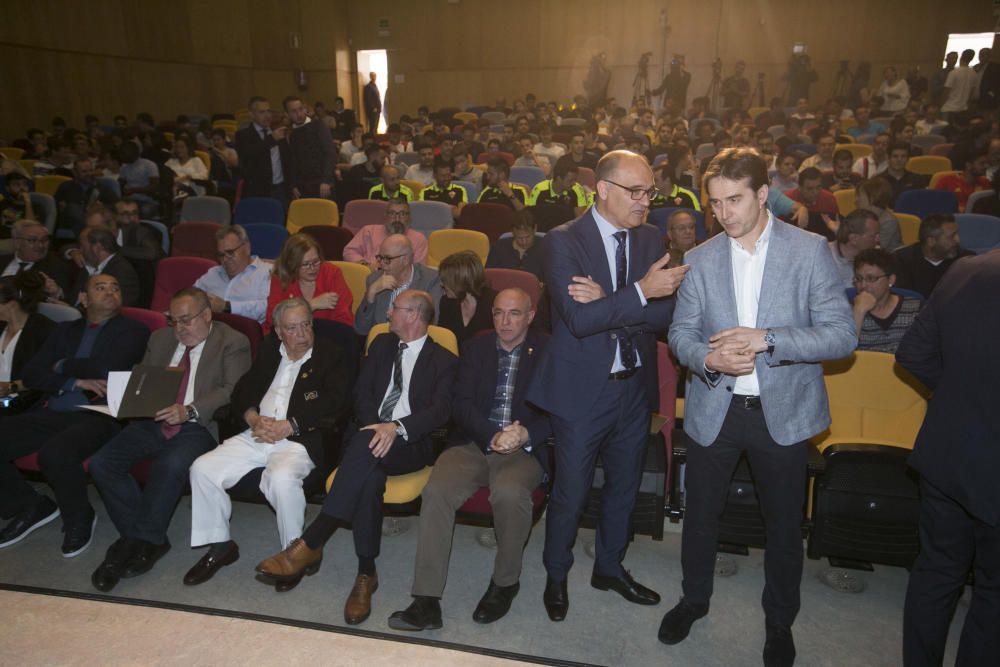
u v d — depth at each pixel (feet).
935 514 5.70
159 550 8.78
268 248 16.69
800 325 5.99
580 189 20.08
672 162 22.63
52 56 36.37
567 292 6.56
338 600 8.11
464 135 33.78
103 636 7.18
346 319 12.25
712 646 7.27
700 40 50.39
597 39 51.98
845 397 8.89
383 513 8.32
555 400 6.90
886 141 24.16
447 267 10.94
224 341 9.84
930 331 5.75
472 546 9.22
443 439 8.82
